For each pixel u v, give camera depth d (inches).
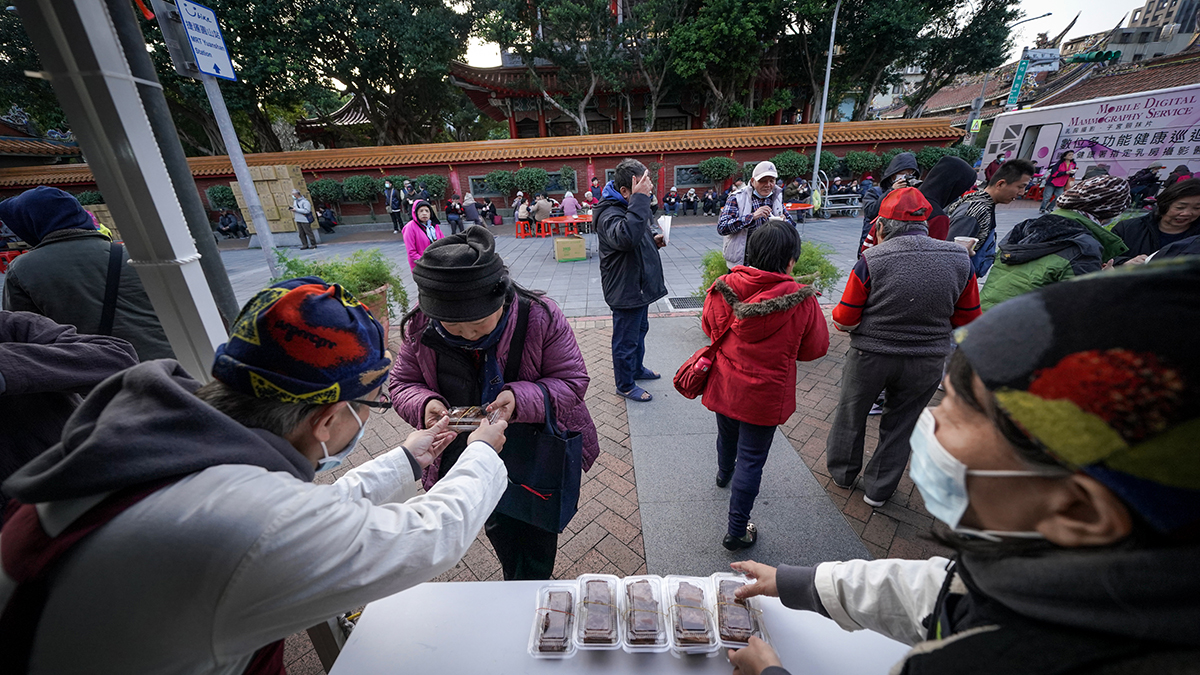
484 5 725.9
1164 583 14.9
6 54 617.0
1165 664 15.2
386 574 27.3
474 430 47.4
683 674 37.5
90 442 21.4
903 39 746.8
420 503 32.4
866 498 96.3
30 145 744.3
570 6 679.7
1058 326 15.7
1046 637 18.3
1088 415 14.8
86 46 40.8
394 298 197.8
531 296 57.4
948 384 22.4
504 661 38.6
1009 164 119.9
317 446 32.7
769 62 836.0
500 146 684.1
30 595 22.0
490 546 88.9
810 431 123.7
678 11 741.3
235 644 24.8
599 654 39.2
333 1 655.8
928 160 663.1
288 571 23.4
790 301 66.8
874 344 82.2
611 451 117.4
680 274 320.8
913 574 33.2
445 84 912.9
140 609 22.0
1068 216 100.9
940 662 21.1
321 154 671.1
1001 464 19.9
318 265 183.3
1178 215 113.4
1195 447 13.3
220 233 657.0
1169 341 13.2
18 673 22.0
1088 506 17.7
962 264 76.7
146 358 80.7
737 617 40.0
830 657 38.1
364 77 776.9
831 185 664.4
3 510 50.6
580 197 703.7
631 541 89.4
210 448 24.7
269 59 640.4
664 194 708.0
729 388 75.8
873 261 80.2
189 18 115.0
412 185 637.3
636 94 877.8
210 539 22.1
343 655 39.2
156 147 48.3
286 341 26.3
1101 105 487.5
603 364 169.9
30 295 73.8
